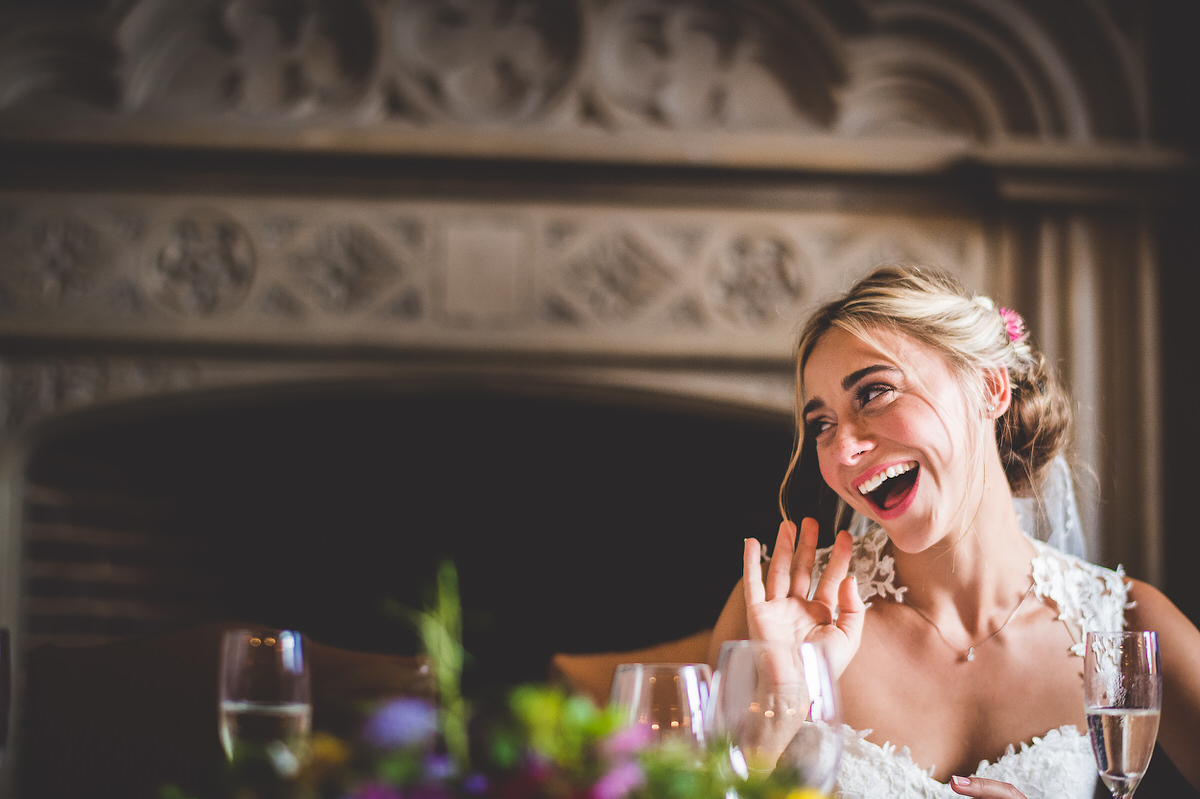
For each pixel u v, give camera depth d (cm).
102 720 134
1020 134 306
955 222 307
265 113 298
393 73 299
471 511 365
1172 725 118
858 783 113
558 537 366
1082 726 116
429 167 300
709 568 360
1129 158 297
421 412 339
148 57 298
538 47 303
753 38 306
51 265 296
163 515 343
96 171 298
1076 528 137
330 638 360
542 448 361
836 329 111
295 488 358
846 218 305
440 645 58
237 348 297
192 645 137
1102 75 306
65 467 317
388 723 53
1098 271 305
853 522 140
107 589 325
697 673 73
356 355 298
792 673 67
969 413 110
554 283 300
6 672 92
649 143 295
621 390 303
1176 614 123
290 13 301
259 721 71
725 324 300
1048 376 125
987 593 120
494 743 52
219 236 299
